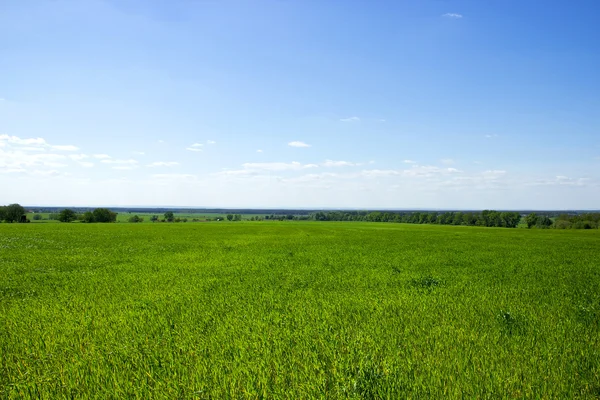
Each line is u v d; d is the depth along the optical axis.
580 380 4.99
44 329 7.37
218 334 7.00
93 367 5.39
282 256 23.22
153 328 7.45
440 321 8.03
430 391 4.61
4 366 5.52
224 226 84.31
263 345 6.34
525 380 4.95
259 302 10.02
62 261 20.02
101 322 7.88
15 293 11.37
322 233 58.34
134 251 26.30
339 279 14.27
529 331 7.27
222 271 16.48
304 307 9.33
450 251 27.56
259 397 4.54
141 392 4.63
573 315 8.64
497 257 23.45
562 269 17.98
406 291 11.76
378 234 56.00
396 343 6.49
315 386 4.70
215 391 4.55
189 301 10.19
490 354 5.93
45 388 4.73
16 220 112.62
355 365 5.38
